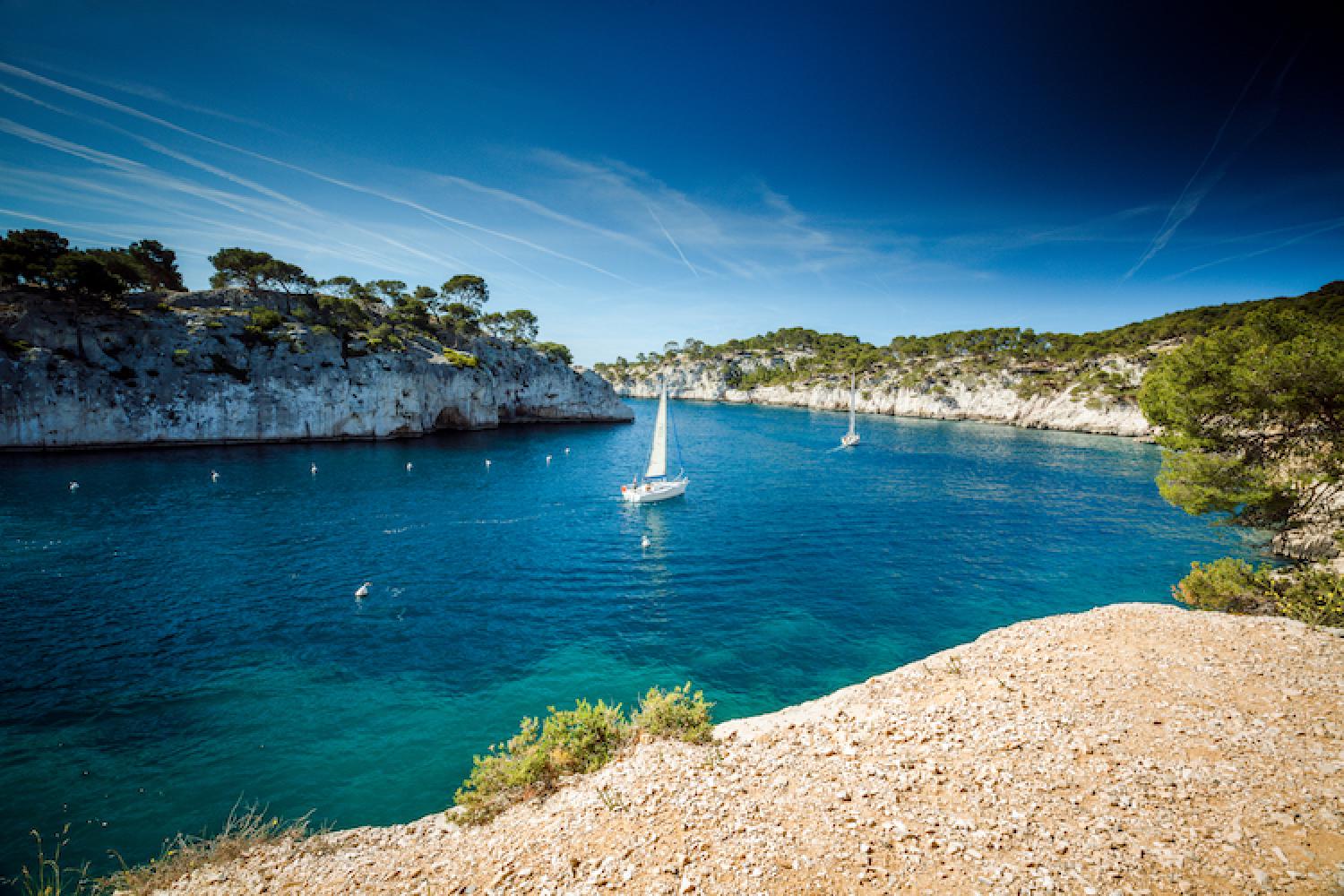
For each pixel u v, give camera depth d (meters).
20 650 22.83
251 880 8.95
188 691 20.22
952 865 6.92
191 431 72.44
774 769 9.67
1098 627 14.74
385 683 21.08
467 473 62.81
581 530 42.19
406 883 8.25
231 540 37.28
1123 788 8.16
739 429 117.50
